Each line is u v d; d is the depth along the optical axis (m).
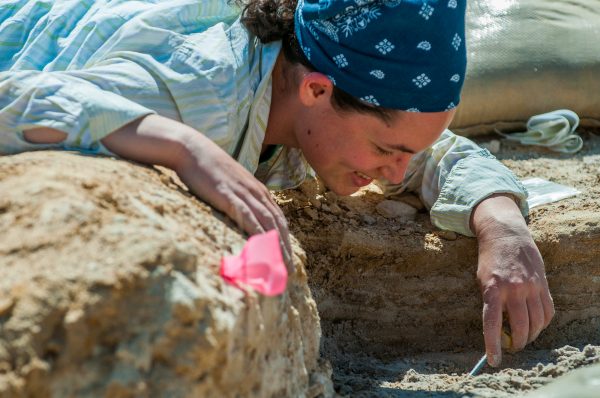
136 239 1.58
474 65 4.06
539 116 4.03
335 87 2.31
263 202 1.99
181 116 2.28
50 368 1.43
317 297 2.92
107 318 1.49
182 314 1.52
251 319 1.67
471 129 4.12
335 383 2.34
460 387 2.39
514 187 2.93
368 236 2.97
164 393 1.49
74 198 1.65
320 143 2.43
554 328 2.97
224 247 1.83
